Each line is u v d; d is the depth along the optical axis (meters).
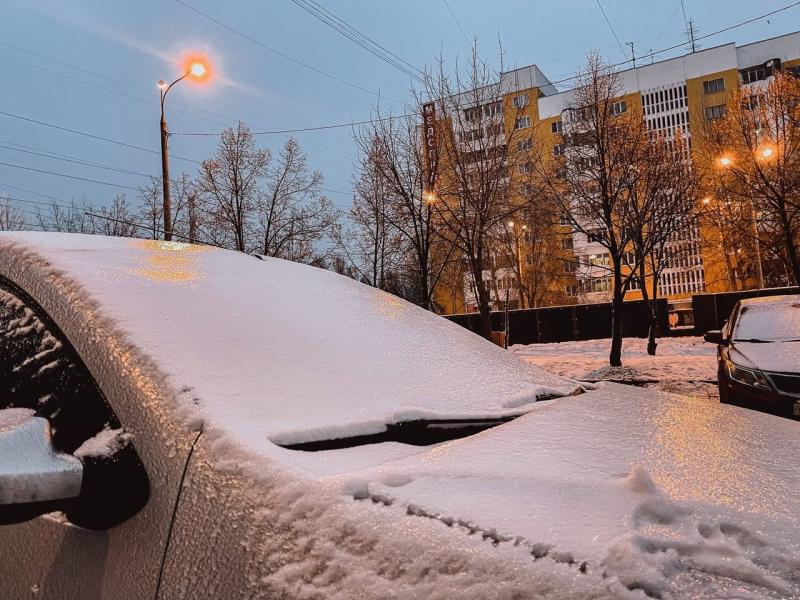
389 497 1.07
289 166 22.83
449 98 14.04
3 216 29.31
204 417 1.28
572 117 14.72
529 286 41.41
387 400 1.69
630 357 16.12
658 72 56.09
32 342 1.61
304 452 1.29
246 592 1.00
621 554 0.90
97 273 1.78
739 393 6.47
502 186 14.09
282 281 2.37
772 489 1.25
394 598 0.89
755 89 15.67
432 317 2.77
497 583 0.87
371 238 18.44
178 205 23.64
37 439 1.22
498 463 1.27
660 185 13.86
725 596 0.85
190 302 1.80
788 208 15.54
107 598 1.15
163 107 16.58
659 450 1.46
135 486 1.23
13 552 1.37
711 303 21.30
